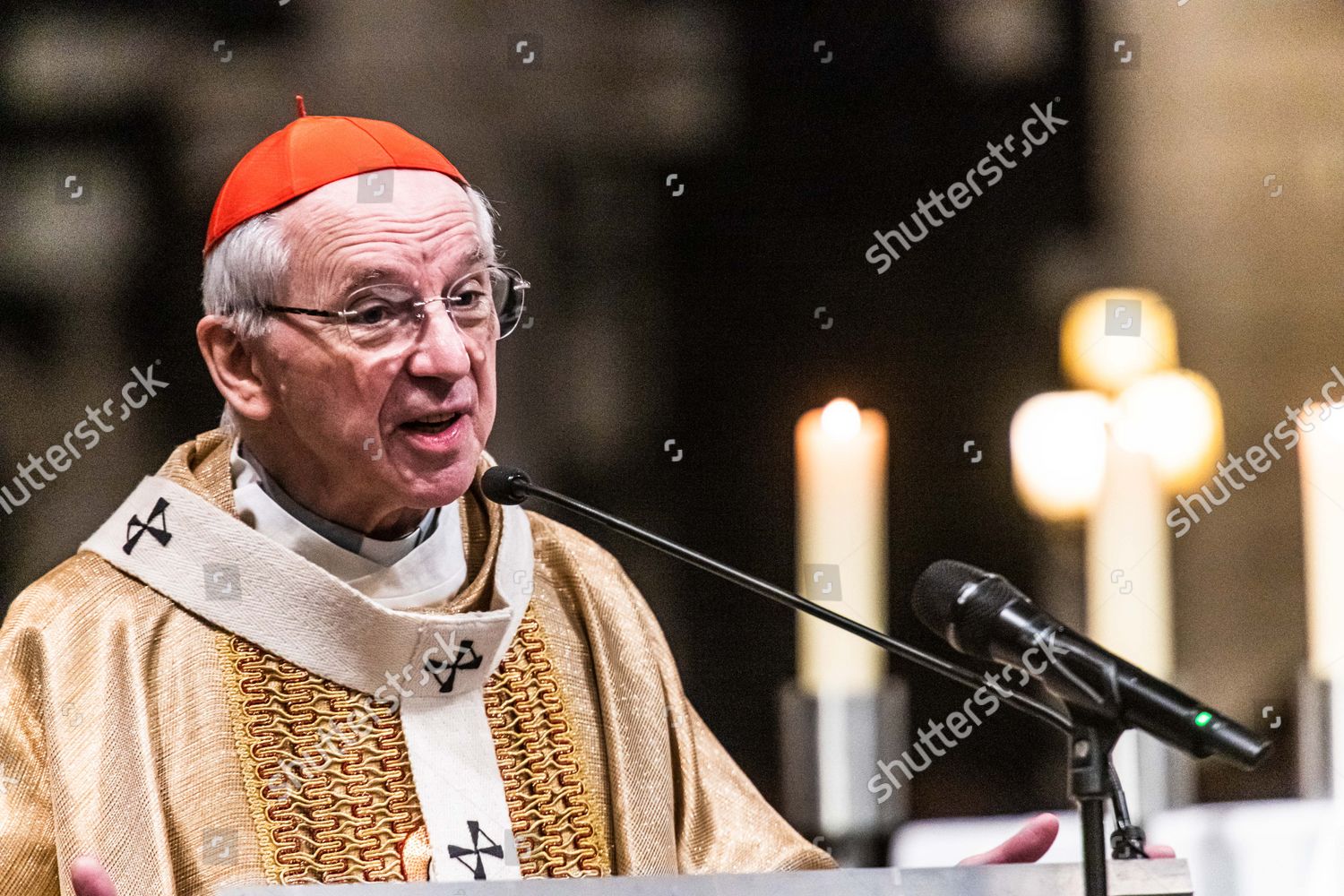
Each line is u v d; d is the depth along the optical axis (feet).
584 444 64.28
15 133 58.29
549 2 63.26
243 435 33.22
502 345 63.62
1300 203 66.64
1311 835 44.73
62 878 29.17
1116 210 66.95
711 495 64.69
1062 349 66.39
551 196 63.87
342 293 31.09
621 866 33.14
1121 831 25.63
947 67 66.39
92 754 30.04
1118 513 62.95
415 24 61.62
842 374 65.72
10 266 58.23
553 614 34.96
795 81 65.87
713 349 65.36
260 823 31.07
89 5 58.44
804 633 49.47
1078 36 66.95
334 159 32.04
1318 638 54.08
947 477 65.26
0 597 57.26
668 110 64.75
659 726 34.65
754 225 65.62
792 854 34.22
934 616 25.46
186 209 59.21
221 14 59.41
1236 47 66.80
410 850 31.58
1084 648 23.70
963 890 24.54
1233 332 66.18
